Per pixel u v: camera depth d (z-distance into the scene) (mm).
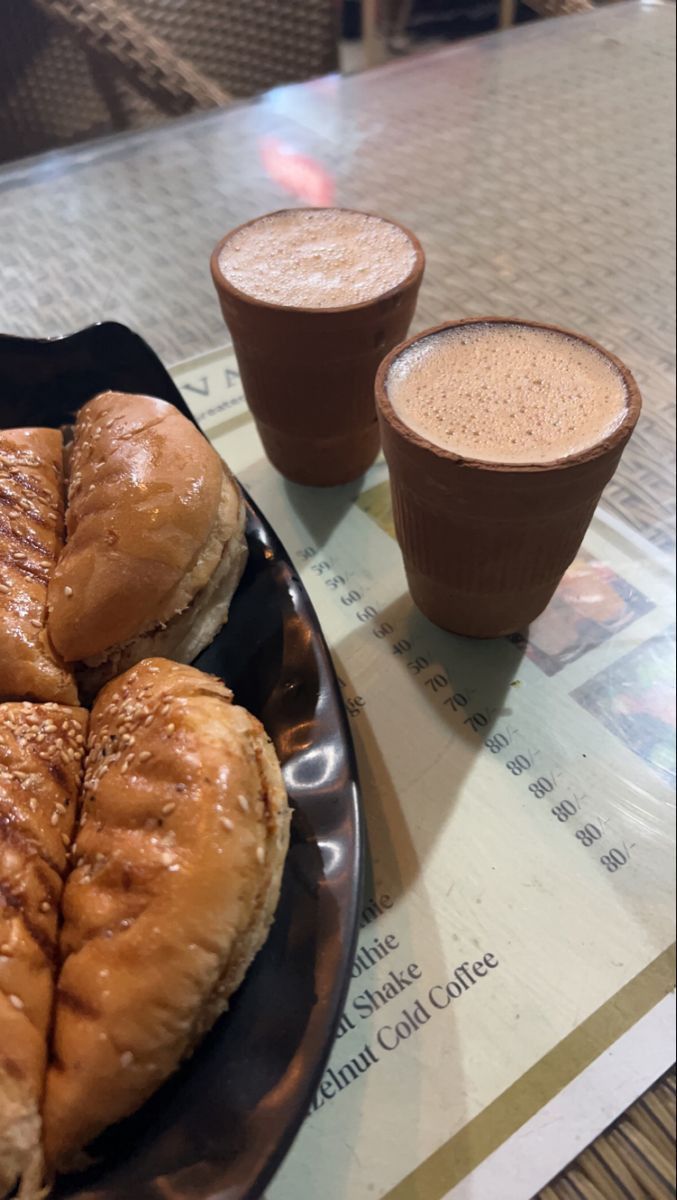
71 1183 157
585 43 558
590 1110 179
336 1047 186
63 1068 160
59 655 228
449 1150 174
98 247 400
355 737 237
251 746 188
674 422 313
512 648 258
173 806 174
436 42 755
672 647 257
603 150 468
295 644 223
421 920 204
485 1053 185
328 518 294
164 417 251
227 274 258
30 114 544
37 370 290
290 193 432
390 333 254
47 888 183
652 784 228
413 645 258
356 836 187
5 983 166
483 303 364
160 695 198
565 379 218
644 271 384
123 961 162
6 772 197
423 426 208
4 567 239
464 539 216
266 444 295
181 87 489
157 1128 159
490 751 234
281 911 179
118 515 228
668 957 199
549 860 214
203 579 232
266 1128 153
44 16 511
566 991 194
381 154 464
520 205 428
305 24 586
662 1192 171
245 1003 171
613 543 281
